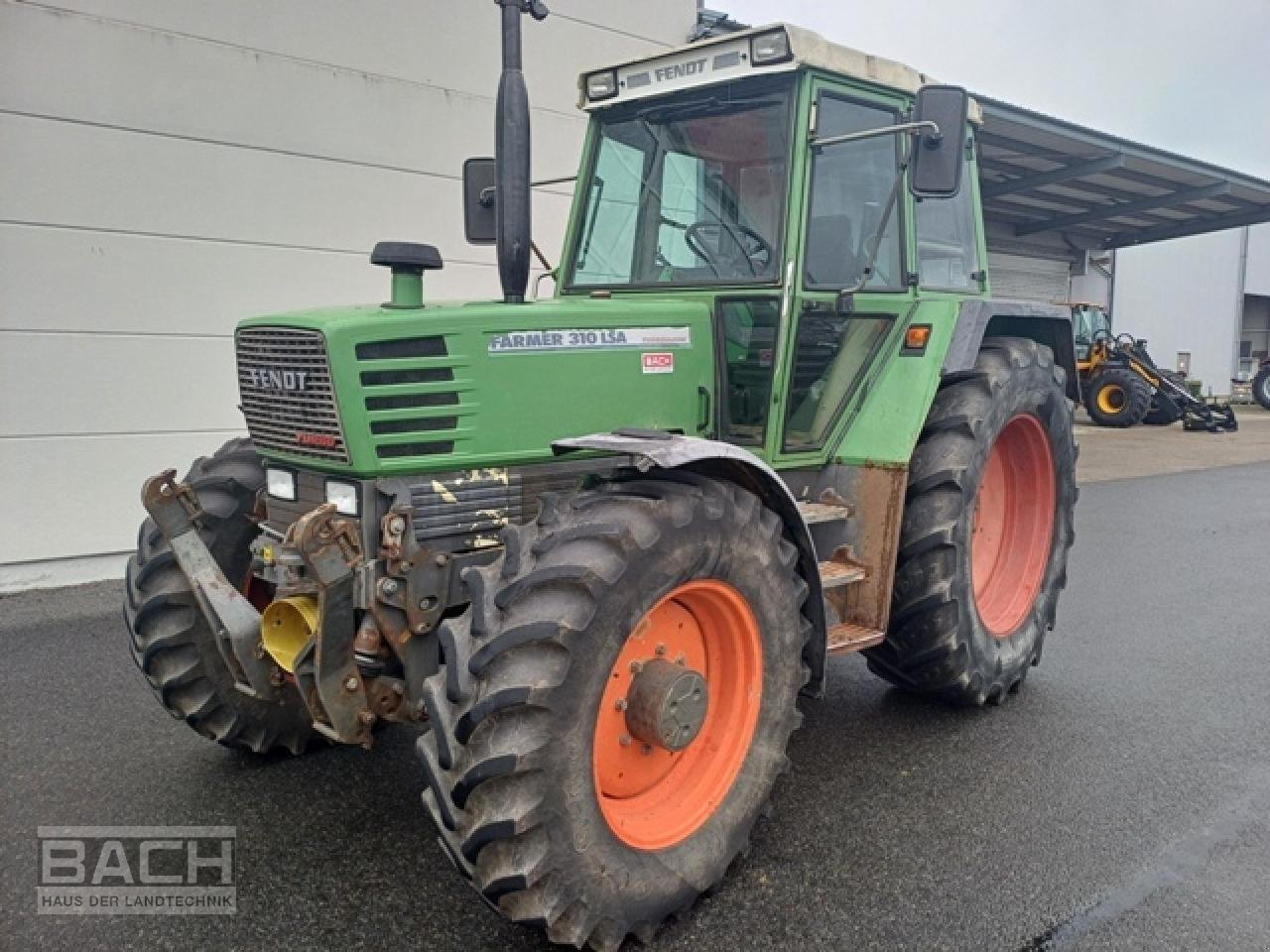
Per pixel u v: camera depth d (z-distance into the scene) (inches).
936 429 147.0
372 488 106.0
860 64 137.8
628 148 148.2
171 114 237.9
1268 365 886.4
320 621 100.9
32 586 232.5
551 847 90.4
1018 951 99.0
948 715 159.8
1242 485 425.4
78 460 234.8
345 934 101.0
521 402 113.5
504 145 117.8
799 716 117.7
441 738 91.5
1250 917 105.0
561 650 90.7
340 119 264.5
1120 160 514.6
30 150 220.7
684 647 109.6
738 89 135.7
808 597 119.1
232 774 137.5
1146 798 131.3
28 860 115.2
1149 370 671.1
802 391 141.4
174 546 121.8
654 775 107.8
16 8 215.2
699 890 104.0
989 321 171.5
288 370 109.7
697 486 104.5
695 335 130.8
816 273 137.8
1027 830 122.7
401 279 113.3
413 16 274.4
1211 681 176.6
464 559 110.2
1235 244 1023.6
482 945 99.2
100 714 158.6
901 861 115.5
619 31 317.7
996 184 562.3
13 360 223.9
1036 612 170.7
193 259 245.6
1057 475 173.6
